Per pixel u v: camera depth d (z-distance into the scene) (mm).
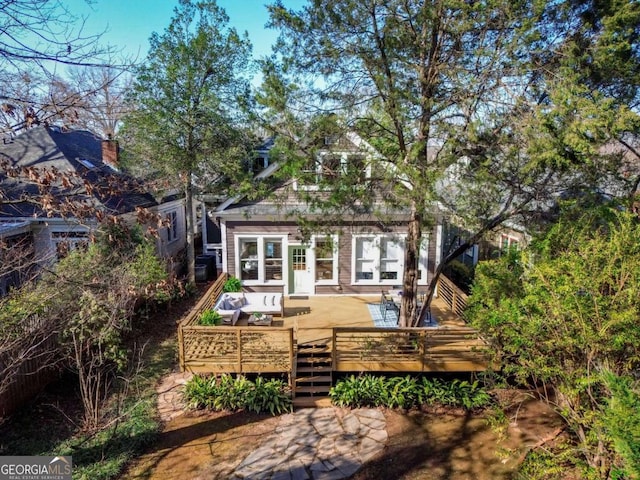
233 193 10156
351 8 8023
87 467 7281
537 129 7141
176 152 16109
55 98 5062
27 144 16516
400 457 7941
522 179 8422
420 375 10375
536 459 6578
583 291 5918
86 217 5539
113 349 9102
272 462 7738
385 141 9984
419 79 8570
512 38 7480
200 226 27156
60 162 15773
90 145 20125
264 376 10492
